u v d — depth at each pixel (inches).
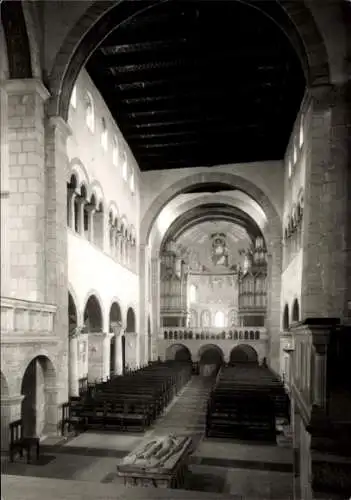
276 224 1158.3
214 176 1197.1
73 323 711.1
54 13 591.2
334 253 557.3
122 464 336.5
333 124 562.9
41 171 565.3
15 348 451.2
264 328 1451.8
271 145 1090.7
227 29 687.7
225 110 928.9
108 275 901.2
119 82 828.6
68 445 512.1
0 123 559.5
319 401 258.4
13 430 446.3
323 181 566.9
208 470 440.5
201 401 864.9
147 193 1221.7
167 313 1731.1
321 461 241.1
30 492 198.2
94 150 817.5
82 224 756.6
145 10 649.6
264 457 481.4
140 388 709.3
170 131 1023.0
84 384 807.1
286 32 605.0
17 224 551.5
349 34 557.9
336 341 410.0
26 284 544.1
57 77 585.6
